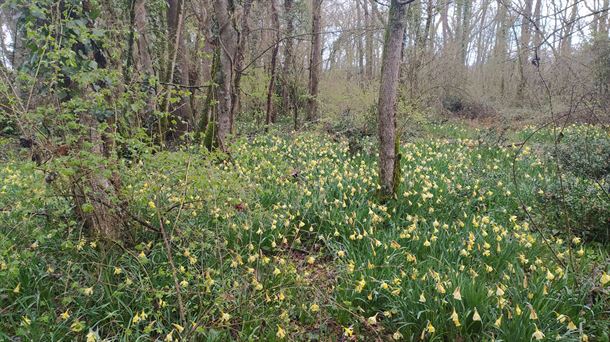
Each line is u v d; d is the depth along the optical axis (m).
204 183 4.02
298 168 7.76
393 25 5.75
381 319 3.93
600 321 3.59
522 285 3.84
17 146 4.73
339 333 3.81
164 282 4.05
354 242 5.20
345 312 3.87
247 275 4.09
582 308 3.67
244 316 3.67
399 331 3.67
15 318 3.78
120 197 4.45
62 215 4.57
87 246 4.37
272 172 7.05
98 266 4.05
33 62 4.42
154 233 4.84
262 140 10.80
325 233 5.44
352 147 9.59
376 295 3.99
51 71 4.40
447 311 3.61
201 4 10.61
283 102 16.56
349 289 4.03
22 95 4.79
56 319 3.67
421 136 12.95
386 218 5.80
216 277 4.13
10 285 3.93
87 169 3.85
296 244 5.23
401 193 6.29
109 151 4.81
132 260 4.33
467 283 3.78
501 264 4.55
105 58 4.99
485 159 9.04
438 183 6.77
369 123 12.34
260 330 3.61
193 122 11.00
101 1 6.06
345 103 15.70
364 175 7.25
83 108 4.14
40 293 3.92
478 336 3.41
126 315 3.77
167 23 12.20
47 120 4.03
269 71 14.38
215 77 9.48
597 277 4.03
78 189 4.20
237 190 4.46
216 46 9.64
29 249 4.12
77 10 4.58
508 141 11.38
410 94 13.70
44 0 4.02
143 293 3.73
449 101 20.16
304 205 5.83
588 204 5.46
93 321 3.71
